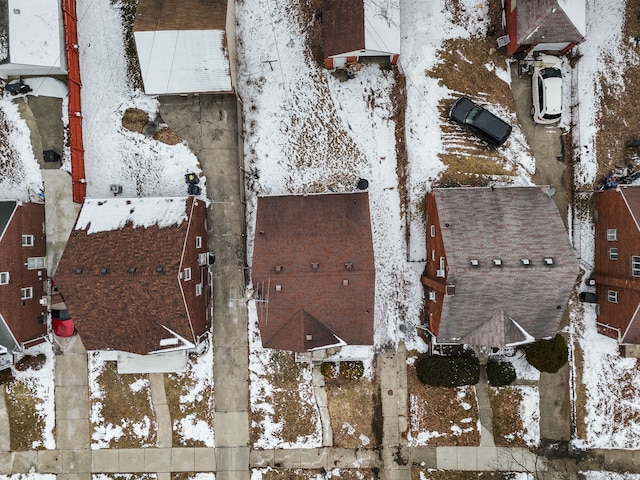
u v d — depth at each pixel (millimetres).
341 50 25750
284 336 24344
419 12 27984
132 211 25609
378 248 28172
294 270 23406
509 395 28109
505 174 28016
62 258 24391
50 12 26141
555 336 26203
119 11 28219
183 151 28234
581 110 27750
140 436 28562
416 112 28125
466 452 28297
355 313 24016
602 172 27719
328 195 25750
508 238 24094
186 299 24359
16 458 28641
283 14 28234
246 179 28359
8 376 28266
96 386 28406
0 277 24766
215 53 25125
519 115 28141
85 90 28188
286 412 28453
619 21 27797
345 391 28328
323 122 28344
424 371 26984
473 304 23969
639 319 24469
